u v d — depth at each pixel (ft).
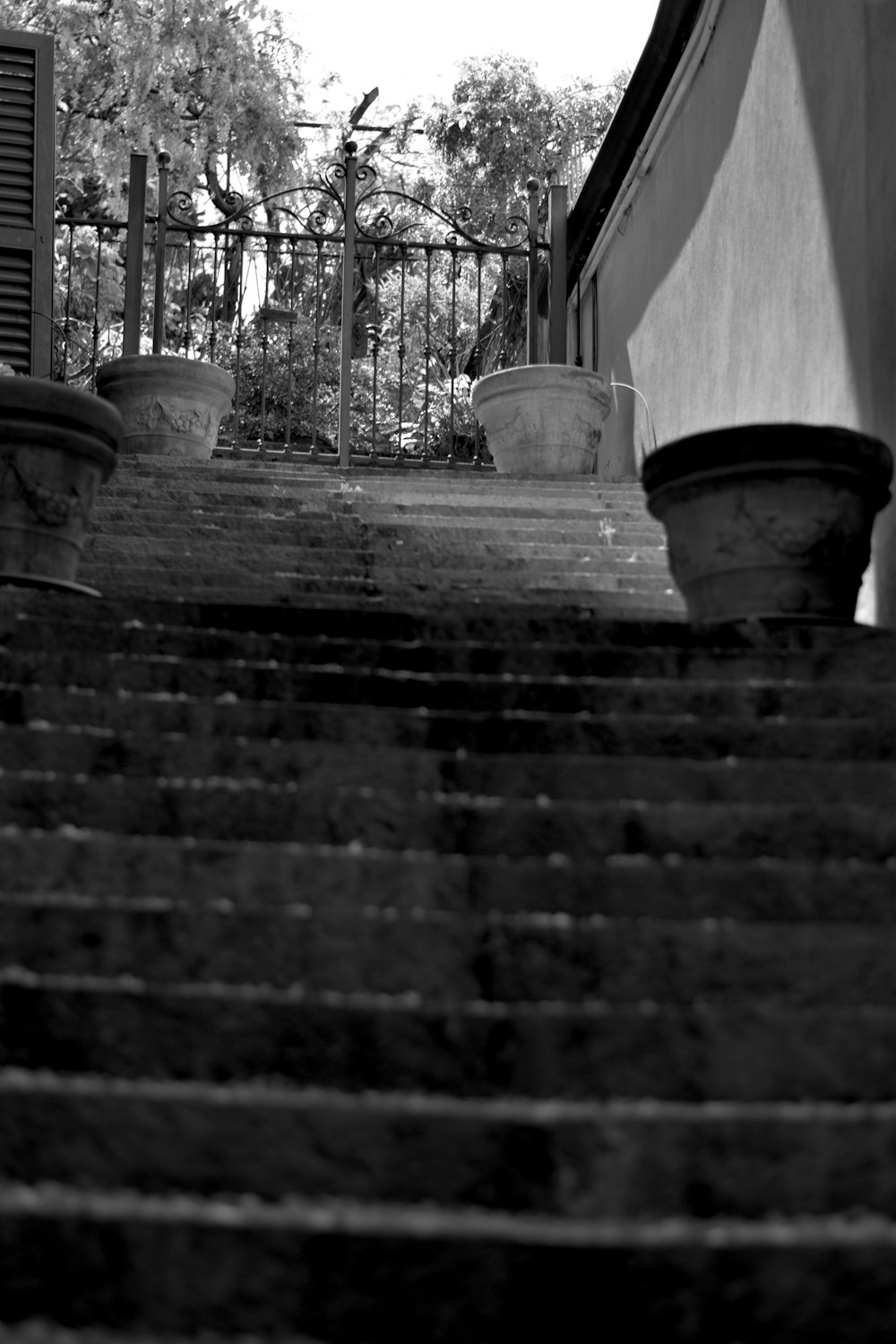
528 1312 5.32
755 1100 6.69
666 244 32.04
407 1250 5.37
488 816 9.29
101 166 54.44
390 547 20.66
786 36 23.89
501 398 30.68
